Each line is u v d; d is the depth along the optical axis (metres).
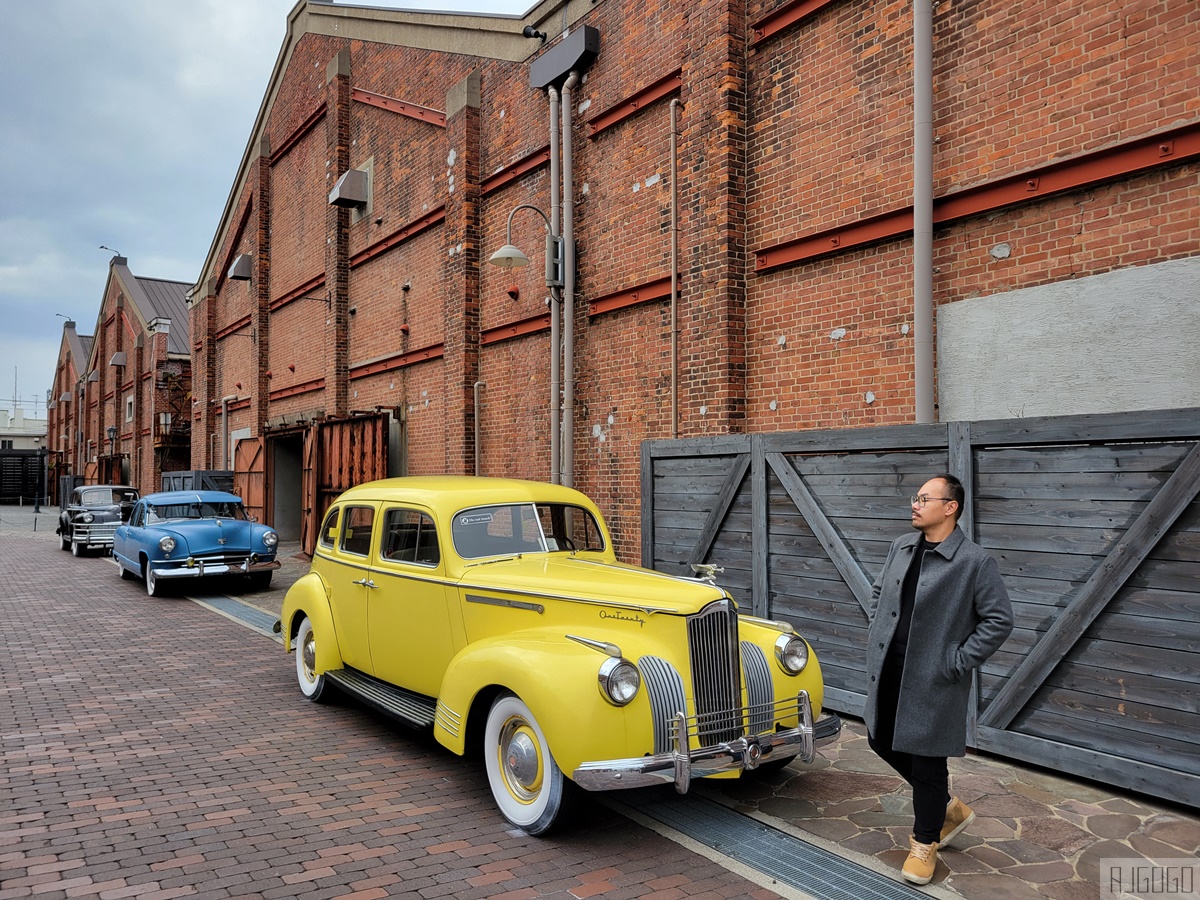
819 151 7.56
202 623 10.52
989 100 6.29
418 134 14.16
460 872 3.79
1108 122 5.58
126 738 5.86
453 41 13.16
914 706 3.55
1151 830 4.11
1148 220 5.42
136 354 34.81
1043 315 5.95
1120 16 5.53
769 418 8.02
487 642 4.64
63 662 8.30
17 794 4.76
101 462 40.62
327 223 17.31
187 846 4.07
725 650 4.24
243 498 21.92
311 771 5.20
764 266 8.04
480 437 12.53
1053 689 4.81
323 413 17.73
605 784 3.76
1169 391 5.29
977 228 6.39
